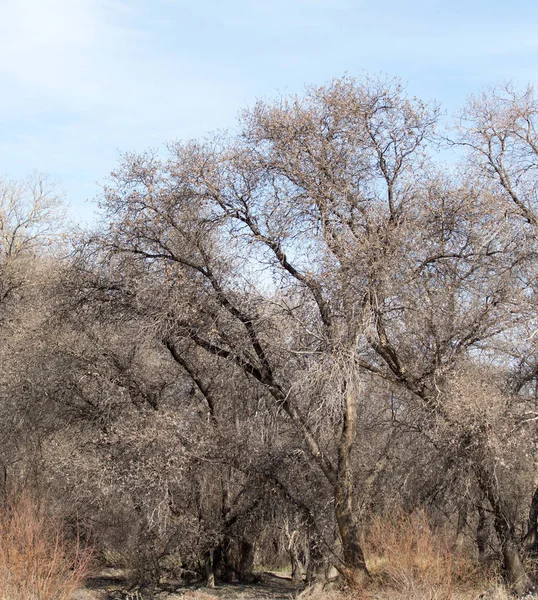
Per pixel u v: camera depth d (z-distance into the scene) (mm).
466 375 14977
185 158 17438
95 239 18016
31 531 13609
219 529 19203
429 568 12922
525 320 14648
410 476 16750
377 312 15195
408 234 15242
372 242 14812
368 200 16078
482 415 14453
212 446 18031
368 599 14172
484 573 15258
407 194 15938
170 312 17031
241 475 19188
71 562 15523
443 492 16266
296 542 18359
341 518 16500
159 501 17312
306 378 15031
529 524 16703
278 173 16766
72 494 18562
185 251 17328
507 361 15773
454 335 15422
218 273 17141
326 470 17000
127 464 17875
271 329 16781
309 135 16422
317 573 18234
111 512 19203
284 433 18359
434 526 15664
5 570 12789
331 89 16844
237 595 18625
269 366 17453
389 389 17516
